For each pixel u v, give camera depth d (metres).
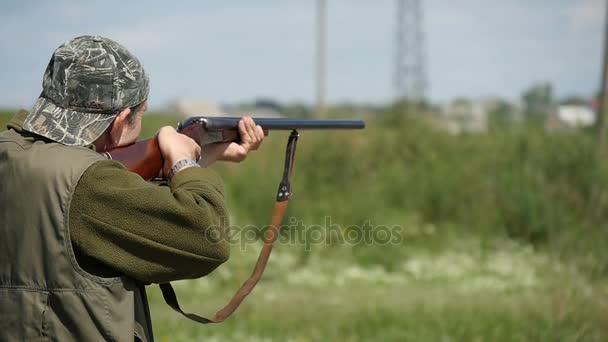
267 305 10.18
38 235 2.84
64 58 3.00
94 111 3.03
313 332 8.69
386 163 18.17
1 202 2.92
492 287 11.34
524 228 14.62
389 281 12.41
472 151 18.23
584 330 8.00
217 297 11.00
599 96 18.22
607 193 14.55
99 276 2.89
